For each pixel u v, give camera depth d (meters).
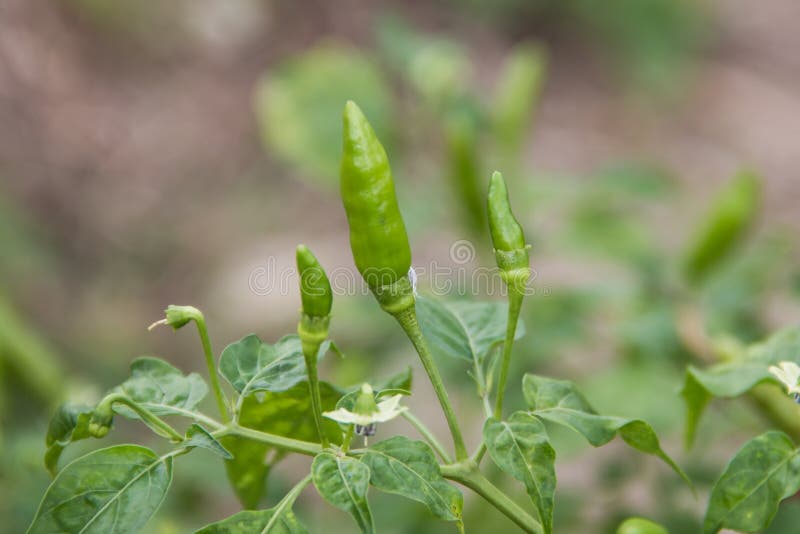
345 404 0.35
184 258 1.17
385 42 0.65
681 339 0.50
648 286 0.57
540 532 0.35
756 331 0.56
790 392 0.37
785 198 1.30
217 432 0.35
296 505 0.46
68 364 0.95
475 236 0.56
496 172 0.36
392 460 0.35
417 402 0.90
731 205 0.53
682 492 0.50
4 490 0.46
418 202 0.62
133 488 0.35
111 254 1.14
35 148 1.18
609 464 0.51
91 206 1.18
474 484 0.36
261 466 0.39
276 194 1.25
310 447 0.35
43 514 0.34
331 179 0.64
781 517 0.41
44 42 1.25
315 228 1.22
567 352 0.64
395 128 0.64
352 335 0.60
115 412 0.36
